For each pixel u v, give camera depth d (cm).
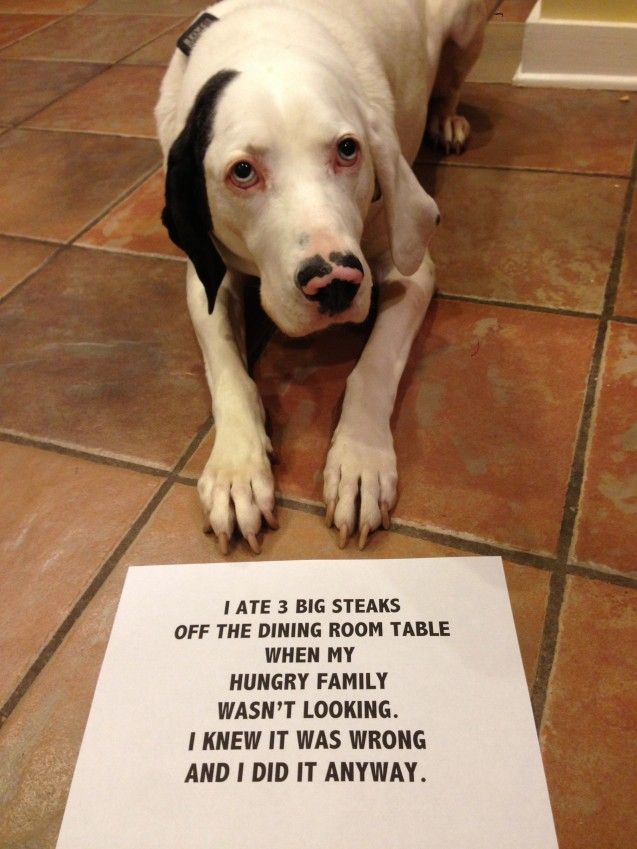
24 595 78
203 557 79
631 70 158
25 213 142
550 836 57
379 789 60
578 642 68
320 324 74
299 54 77
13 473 92
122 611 75
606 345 97
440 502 81
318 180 73
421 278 100
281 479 85
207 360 94
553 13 156
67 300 119
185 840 59
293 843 58
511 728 63
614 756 61
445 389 93
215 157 75
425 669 67
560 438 86
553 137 146
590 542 76
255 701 66
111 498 87
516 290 108
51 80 201
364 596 73
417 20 114
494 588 72
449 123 144
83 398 100
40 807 62
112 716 67
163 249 128
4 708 69
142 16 241
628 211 122
